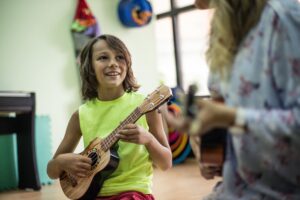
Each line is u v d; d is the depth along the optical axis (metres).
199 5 0.98
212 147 0.95
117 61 1.58
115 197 1.44
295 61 0.74
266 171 0.80
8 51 3.59
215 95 0.92
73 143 1.66
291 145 0.70
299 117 0.67
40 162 3.49
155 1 4.63
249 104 0.79
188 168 3.76
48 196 2.91
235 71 0.82
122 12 4.25
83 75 1.68
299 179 0.76
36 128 3.50
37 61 3.75
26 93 3.08
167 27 4.61
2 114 3.18
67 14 3.94
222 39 0.87
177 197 2.58
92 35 4.02
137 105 1.57
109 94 1.60
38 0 3.77
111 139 1.48
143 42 4.45
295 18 0.76
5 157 3.31
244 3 0.85
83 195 1.52
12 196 2.97
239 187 0.86
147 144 1.40
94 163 1.50
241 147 0.78
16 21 3.64
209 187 2.84
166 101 1.47
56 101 3.84
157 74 4.55
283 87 0.76
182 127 0.68
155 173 3.52
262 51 0.79
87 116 1.60
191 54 4.36
